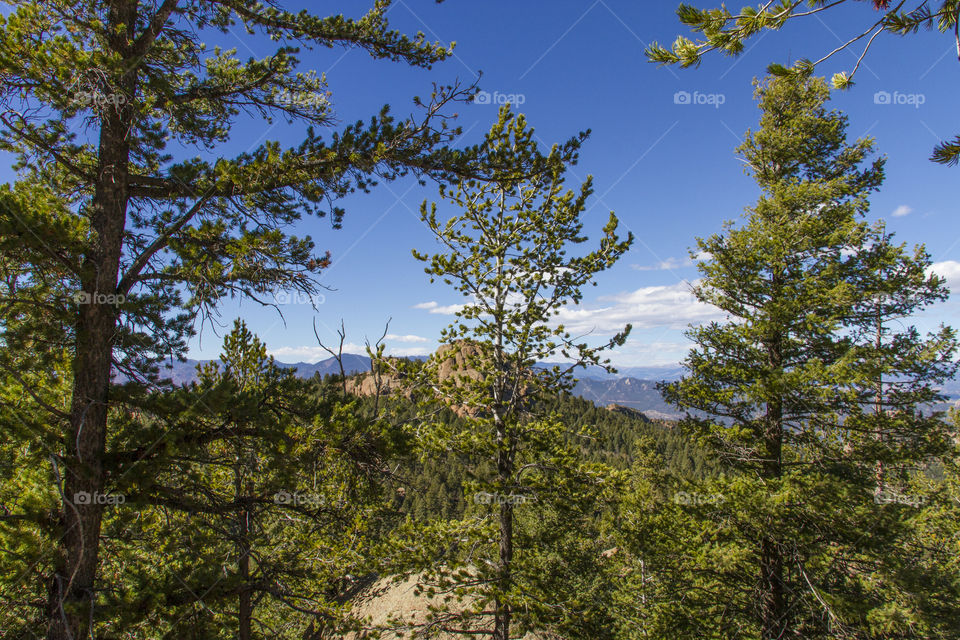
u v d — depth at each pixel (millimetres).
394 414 6977
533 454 9258
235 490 8695
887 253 9586
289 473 5379
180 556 5984
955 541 11281
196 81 6602
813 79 10906
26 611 5520
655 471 14742
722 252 10766
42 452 5062
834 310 9594
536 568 8898
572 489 8703
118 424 5887
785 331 9766
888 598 9094
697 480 10258
